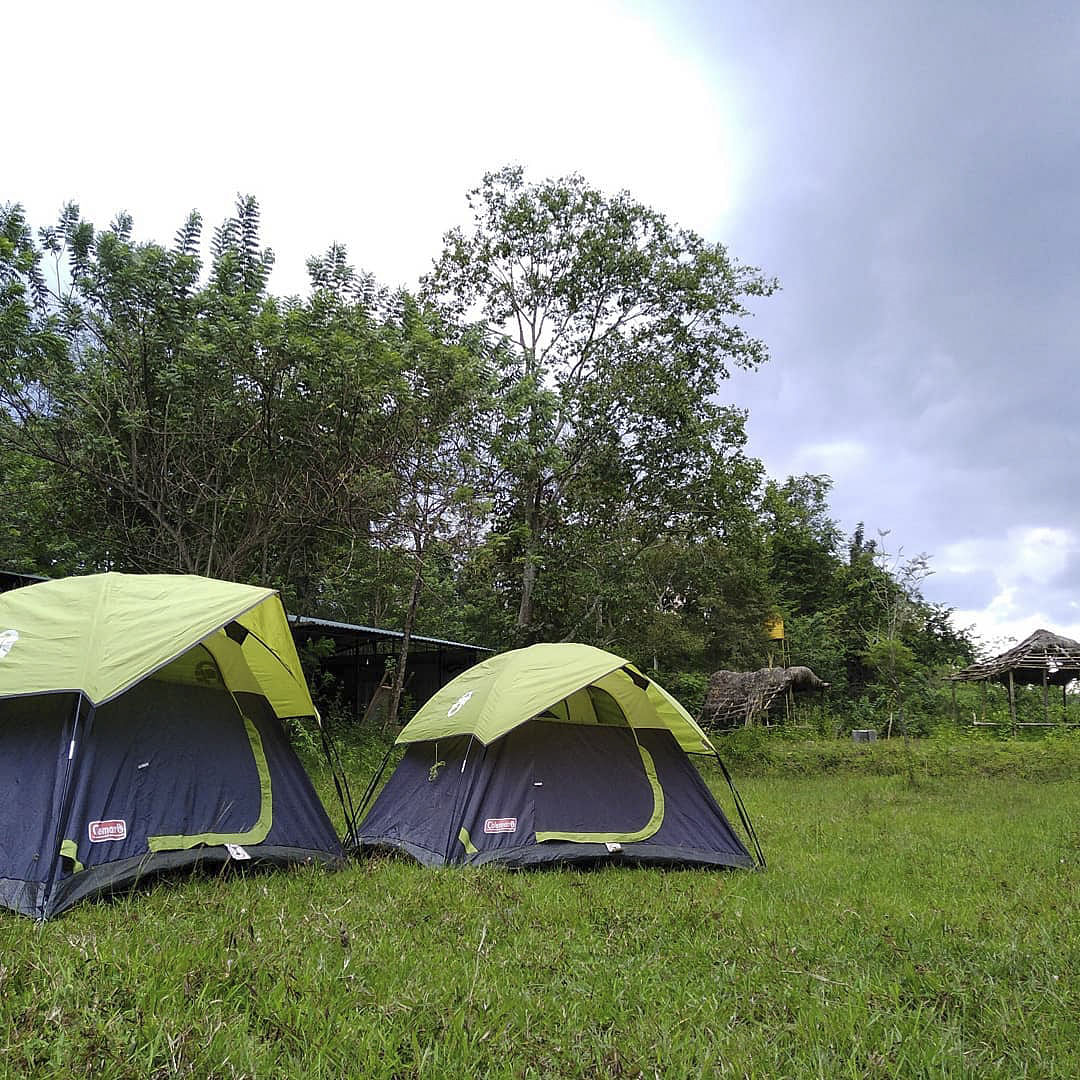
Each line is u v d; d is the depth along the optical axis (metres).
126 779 5.55
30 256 11.99
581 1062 3.06
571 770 7.26
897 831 9.09
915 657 27.22
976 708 24.84
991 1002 3.73
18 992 3.35
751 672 25.47
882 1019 3.51
